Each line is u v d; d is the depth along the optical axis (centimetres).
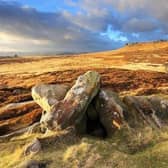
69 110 2692
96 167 2073
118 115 2711
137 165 2062
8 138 2930
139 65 11775
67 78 8388
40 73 9762
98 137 2653
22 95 6175
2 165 2336
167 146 2311
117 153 2209
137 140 2472
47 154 2273
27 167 2112
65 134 2481
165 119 2814
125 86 6831
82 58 17000
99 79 2967
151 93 5609
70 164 2127
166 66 10075
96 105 2886
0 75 10194
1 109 5022
